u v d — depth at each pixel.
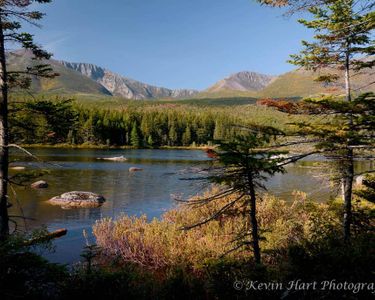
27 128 11.25
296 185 34.22
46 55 11.22
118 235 13.19
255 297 5.82
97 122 104.06
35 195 27.55
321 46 8.99
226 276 6.78
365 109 6.09
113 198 27.84
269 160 5.99
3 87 10.42
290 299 5.35
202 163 6.57
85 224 19.44
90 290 6.21
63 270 6.39
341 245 6.58
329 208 10.55
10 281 5.58
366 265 5.23
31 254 6.14
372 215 9.17
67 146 95.75
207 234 12.08
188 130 125.00
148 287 7.44
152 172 45.97
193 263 10.30
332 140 6.23
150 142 115.56
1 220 10.35
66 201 25.00
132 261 11.64
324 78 9.96
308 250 6.67
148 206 25.03
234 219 13.44
